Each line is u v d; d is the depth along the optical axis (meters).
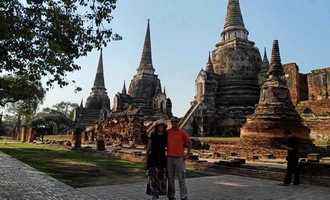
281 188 13.28
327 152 34.66
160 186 10.25
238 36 68.12
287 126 36.47
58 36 13.70
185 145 10.70
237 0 70.94
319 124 52.78
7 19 12.23
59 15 13.55
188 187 13.19
